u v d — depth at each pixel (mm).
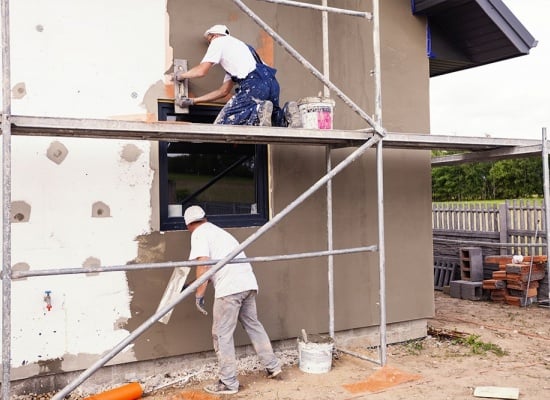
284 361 5953
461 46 7480
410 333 6898
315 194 6277
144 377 5332
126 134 4559
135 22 5336
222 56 5246
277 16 6117
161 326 5363
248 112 5121
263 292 5926
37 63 4898
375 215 6652
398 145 6172
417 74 7051
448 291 9852
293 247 6109
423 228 6984
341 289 6398
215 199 5902
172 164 5699
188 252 5520
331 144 6047
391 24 6863
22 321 4785
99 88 5152
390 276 6719
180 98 5426
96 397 4688
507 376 5391
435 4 6719
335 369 5648
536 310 8438
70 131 4309
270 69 5379
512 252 9648
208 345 5594
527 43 7109
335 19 6500
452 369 5664
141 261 5285
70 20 5043
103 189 5137
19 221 4793
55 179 4941
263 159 6051
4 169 3742
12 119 3797
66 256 4969
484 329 7270
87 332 5047
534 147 6586
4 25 3732
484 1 6656
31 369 4812
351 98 6566
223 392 4973
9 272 3740
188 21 5609
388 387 5086
